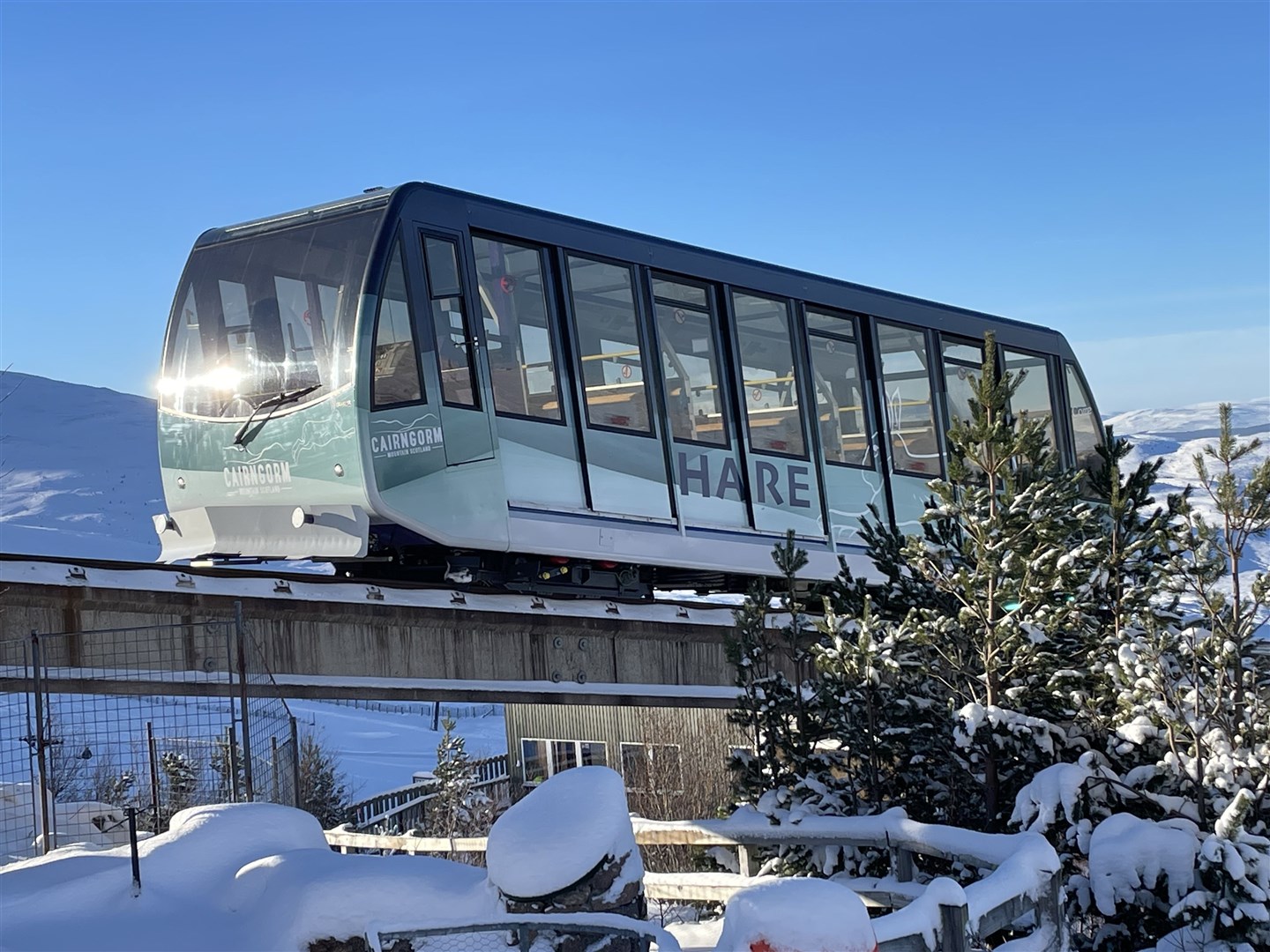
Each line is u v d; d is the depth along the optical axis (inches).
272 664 387.2
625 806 250.8
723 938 208.4
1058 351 676.7
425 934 213.3
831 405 547.8
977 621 414.3
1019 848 296.5
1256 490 386.9
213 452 446.3
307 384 426.0
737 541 503.5
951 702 415.8
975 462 426.9
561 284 462.9
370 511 414.3
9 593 343.6
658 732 1087.6
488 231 446.0
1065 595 417.4
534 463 447.2
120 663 361.7
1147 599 439.8
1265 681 416.5
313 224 437.1
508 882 238.1
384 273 417.1
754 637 448.5
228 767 415.5
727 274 514.6
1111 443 528.1
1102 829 371.9
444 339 428.8
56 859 284.0
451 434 426.0
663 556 479.5
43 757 332.8
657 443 482.6
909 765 442.9
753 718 442.3
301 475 423.8
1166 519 452.4
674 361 493.0
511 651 442.0
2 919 248.2
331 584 400.2
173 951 240.7
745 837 391.2
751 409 515.8
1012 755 415.8
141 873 266.7
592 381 466.6
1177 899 361.7
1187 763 382.6
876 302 573.9
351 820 1003.9
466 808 1079.0
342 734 2379.4
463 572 455.2
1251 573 390.6
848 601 462.6
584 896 237.5
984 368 431.2
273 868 261.0
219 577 379.9
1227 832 343.3
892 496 565.6
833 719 433.7
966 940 241.6
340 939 240.7
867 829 360.5
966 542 425.7
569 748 1189.7
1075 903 383.9
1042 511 414.3
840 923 204.1
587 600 465.4
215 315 452.8
